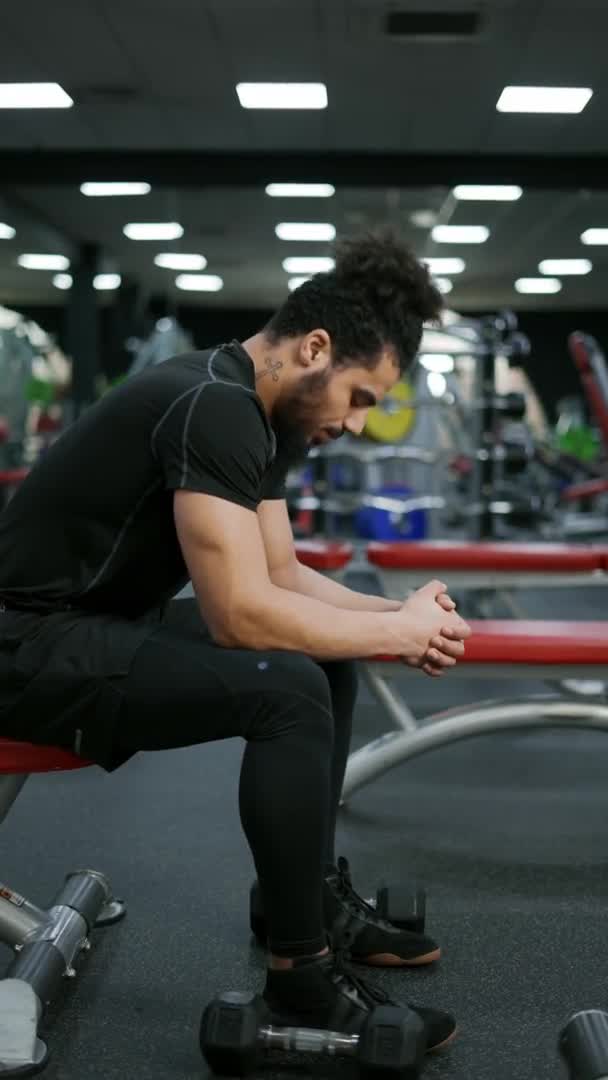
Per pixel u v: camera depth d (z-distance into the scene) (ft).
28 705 3.76
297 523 22.77
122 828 6.41
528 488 26.94
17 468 24.88
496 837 6.38
